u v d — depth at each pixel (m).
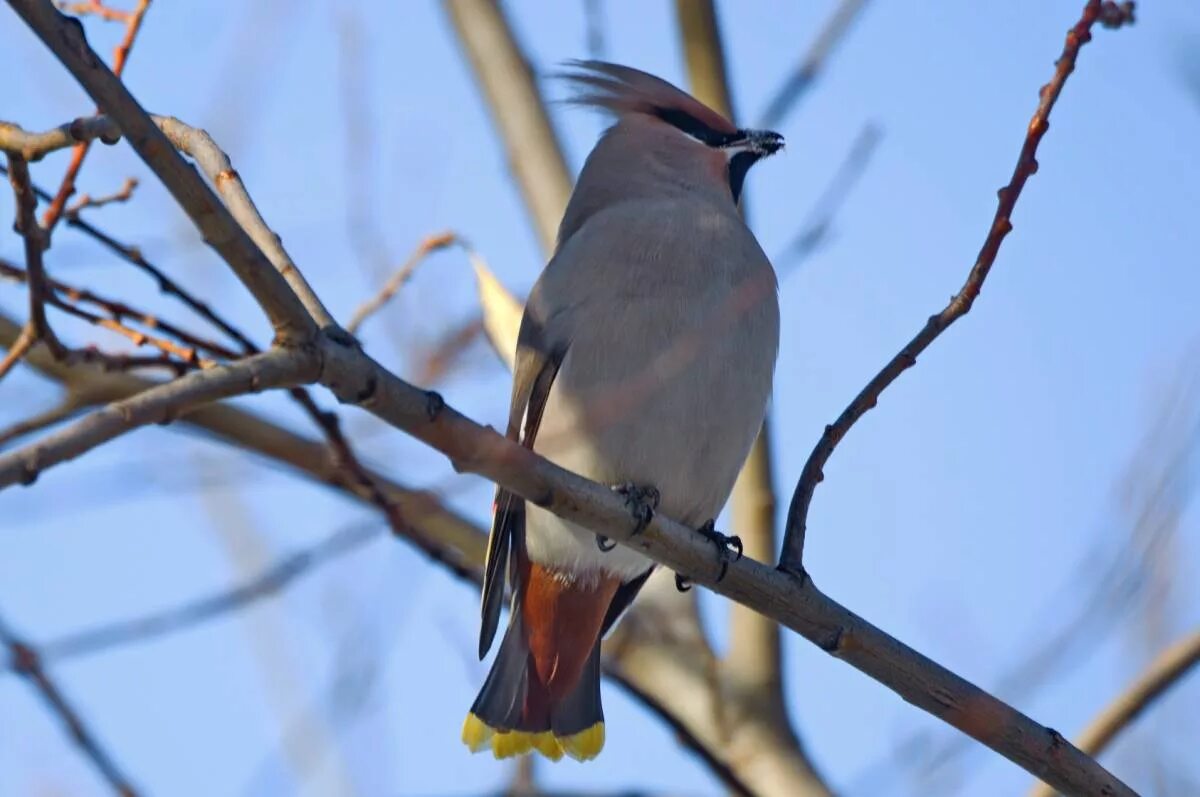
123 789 8.80
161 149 6.41
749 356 10.53
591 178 11.99
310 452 11.64
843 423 8.84
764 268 10.80
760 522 11.90
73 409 11.27
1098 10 8.41
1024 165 8.51
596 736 10.72
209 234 6.53
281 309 6.71
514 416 10.77
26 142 7.40
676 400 10.34
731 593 8.69
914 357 8.75
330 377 6.86
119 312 8.39
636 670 11.86
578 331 10.47
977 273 8.63
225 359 8.45
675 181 11.64
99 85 6.27
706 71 12.94
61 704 8.84
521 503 10.59
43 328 8.08
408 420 7.19
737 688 11.62
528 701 10.76
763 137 11.93
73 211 8.17
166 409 6.35
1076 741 9.76
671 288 10.49
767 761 11.34
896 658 8.60
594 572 10.56
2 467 5.97
